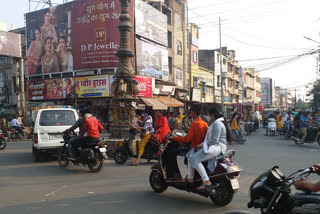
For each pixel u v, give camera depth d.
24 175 7.61
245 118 21.62
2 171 8.18
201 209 4.83
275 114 20.36
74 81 24.53
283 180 3.23
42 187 6.34
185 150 5.46
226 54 54.53
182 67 33.91
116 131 11.07
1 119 19.19
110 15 23.39
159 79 27.69
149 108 25.36
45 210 4.80
